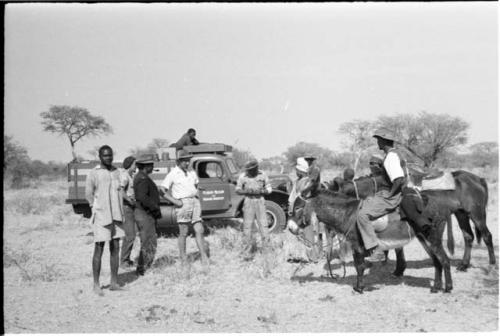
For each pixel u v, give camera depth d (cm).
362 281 719
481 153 3603
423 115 3291
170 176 842
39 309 672
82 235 1239
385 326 597
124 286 768
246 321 620
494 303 672
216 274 827
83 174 1301
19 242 1143
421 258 940
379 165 753
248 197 937
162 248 1038
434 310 645
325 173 2872
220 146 1230
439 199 735
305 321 618
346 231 714
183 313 649
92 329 600
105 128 3872
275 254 904
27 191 2666
